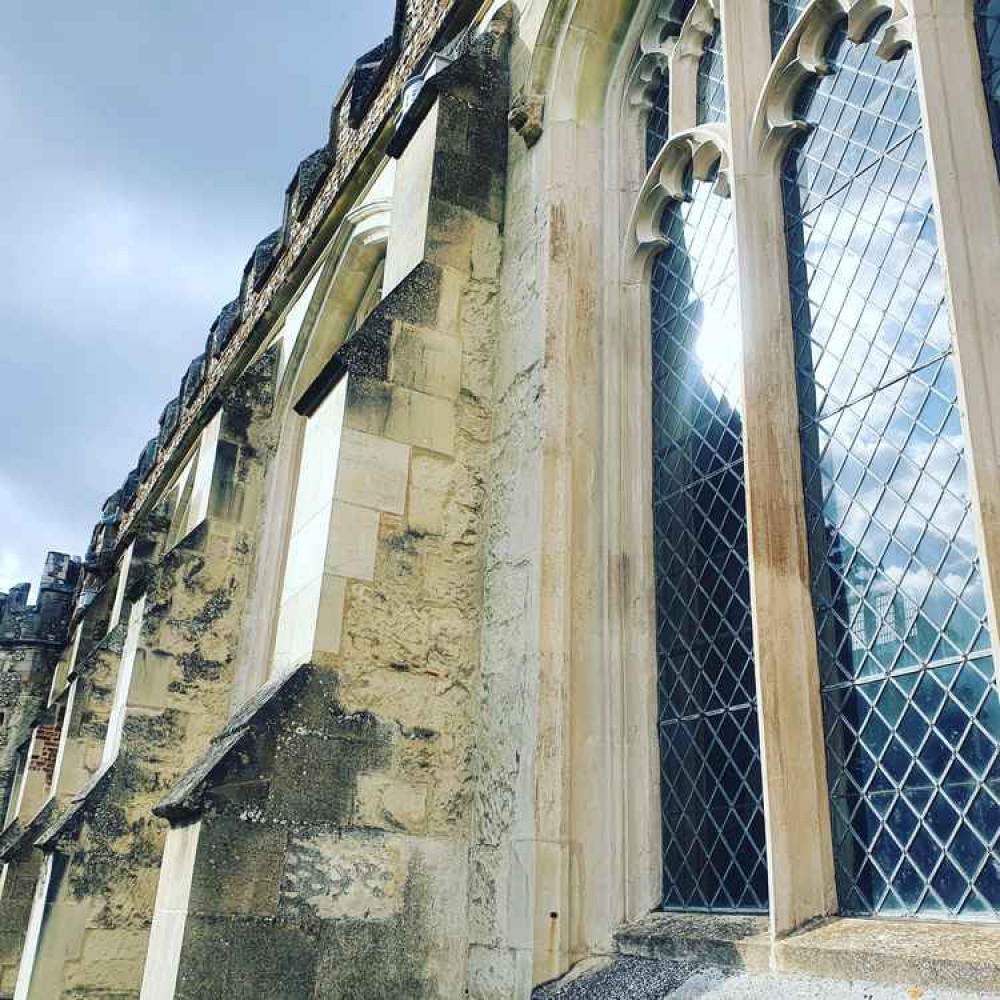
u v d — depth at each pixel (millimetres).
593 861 4910
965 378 3736
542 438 5719
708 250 5828
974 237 3945
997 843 3377
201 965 4301
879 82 4840
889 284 4484
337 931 4715
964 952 3127
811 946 3613
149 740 8883
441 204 6738
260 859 4613
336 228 11844
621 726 5188
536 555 5441
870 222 4691
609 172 6668
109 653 12680
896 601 4031
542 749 4996
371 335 6059
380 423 5863
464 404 6254
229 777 4672
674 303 6035
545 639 5227
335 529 5469
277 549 10211
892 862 3756
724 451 5281
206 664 9562
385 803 5086
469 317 6531
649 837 4953
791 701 4191
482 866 5113
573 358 6012
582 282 6297
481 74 7316
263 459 11078
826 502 4535
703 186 6016
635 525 5633
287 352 11648
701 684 4984
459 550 5883
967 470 3779
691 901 4672
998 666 3355
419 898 5008
